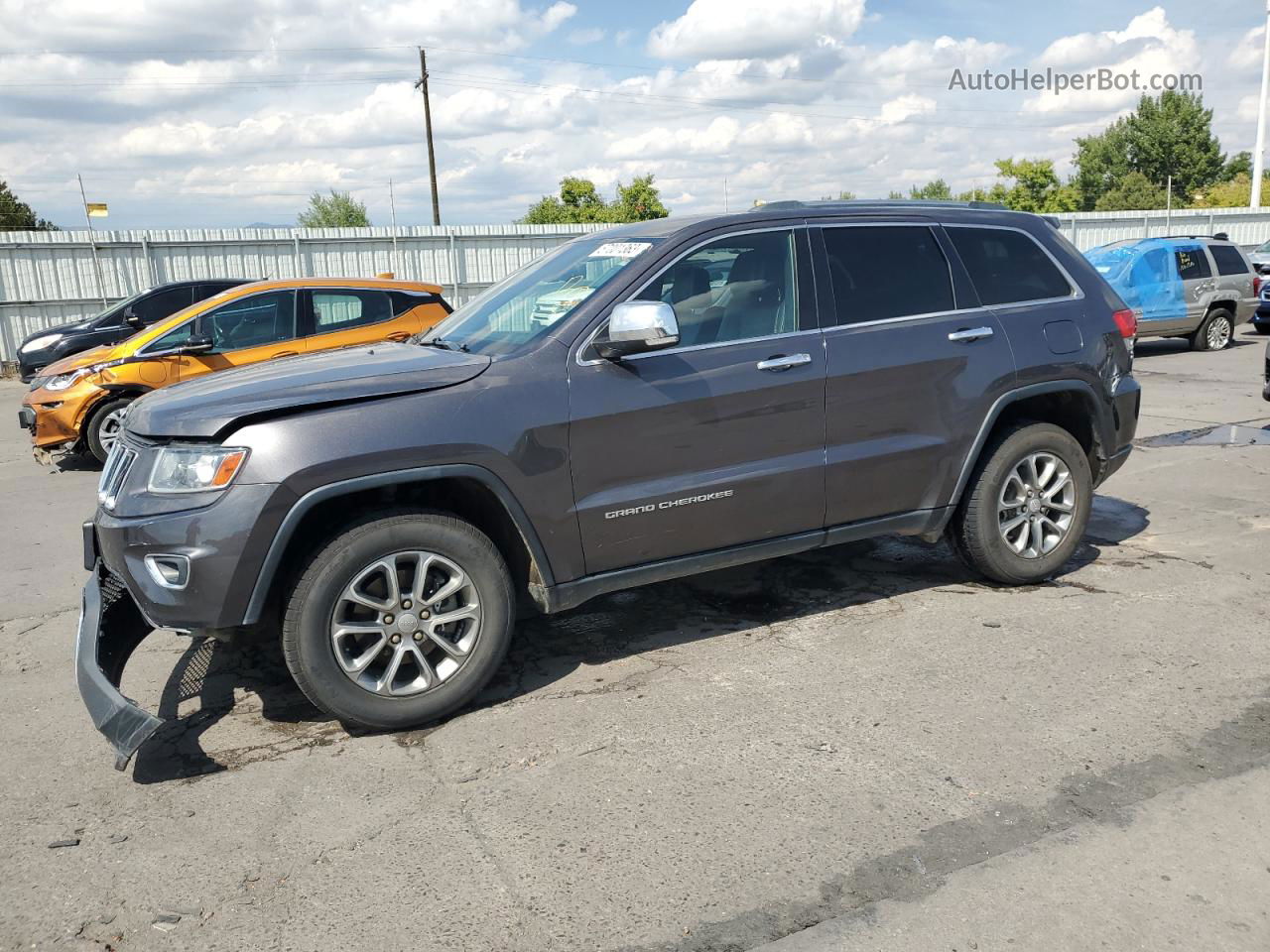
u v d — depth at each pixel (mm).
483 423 3609
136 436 3613
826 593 5020
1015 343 4680
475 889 2699
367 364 3832
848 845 2824
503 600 3746
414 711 3641
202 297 14609
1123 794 3031
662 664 4203
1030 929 2443
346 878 2777
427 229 23953
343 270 23422
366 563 3512
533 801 3139
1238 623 4387
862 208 4570
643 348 3768
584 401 3797
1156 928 2432
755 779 3209
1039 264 4934
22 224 54938
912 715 3619
